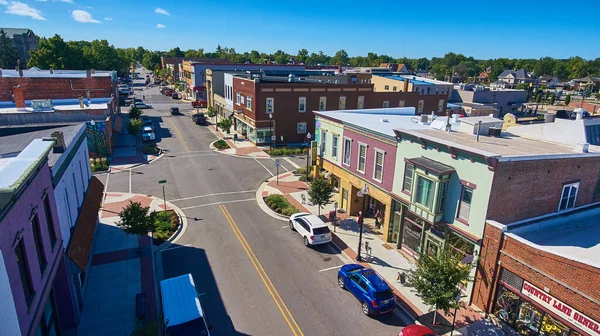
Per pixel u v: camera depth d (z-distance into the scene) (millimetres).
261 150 45688
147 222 20859
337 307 17188
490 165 15883
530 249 14828
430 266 15047
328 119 29562
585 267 13016
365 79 73812
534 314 15164
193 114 66875
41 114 36094
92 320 15766
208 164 39438
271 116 46531
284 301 17484
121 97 86812
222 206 28547
